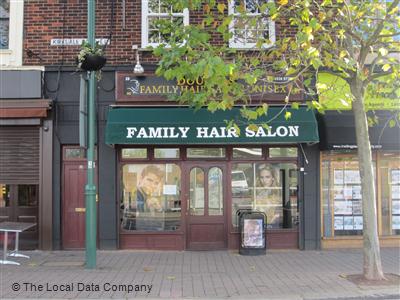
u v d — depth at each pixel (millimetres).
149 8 13477
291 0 9891
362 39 9812
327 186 13680
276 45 11094
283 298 8438
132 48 13219
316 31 9859
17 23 13289
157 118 12664
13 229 11344
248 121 11984
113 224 13172
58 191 13141
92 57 10453
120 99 13117
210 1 9820
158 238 13297
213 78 8508
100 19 13336
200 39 9148
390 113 13117
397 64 9695
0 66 13062
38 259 11969
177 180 13422
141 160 13336
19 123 12992
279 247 13391
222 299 8375
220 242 13328
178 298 8414
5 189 13234
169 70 8938
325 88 9492
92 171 10977
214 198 13414
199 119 12641
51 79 13250
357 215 13664
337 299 8516
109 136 12508
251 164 13508
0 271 10547
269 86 12852
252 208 13461
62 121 13211
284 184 13516
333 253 12859
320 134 13086
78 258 12109
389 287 9102
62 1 13336
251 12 12680
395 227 13727
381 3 10156
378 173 13781
